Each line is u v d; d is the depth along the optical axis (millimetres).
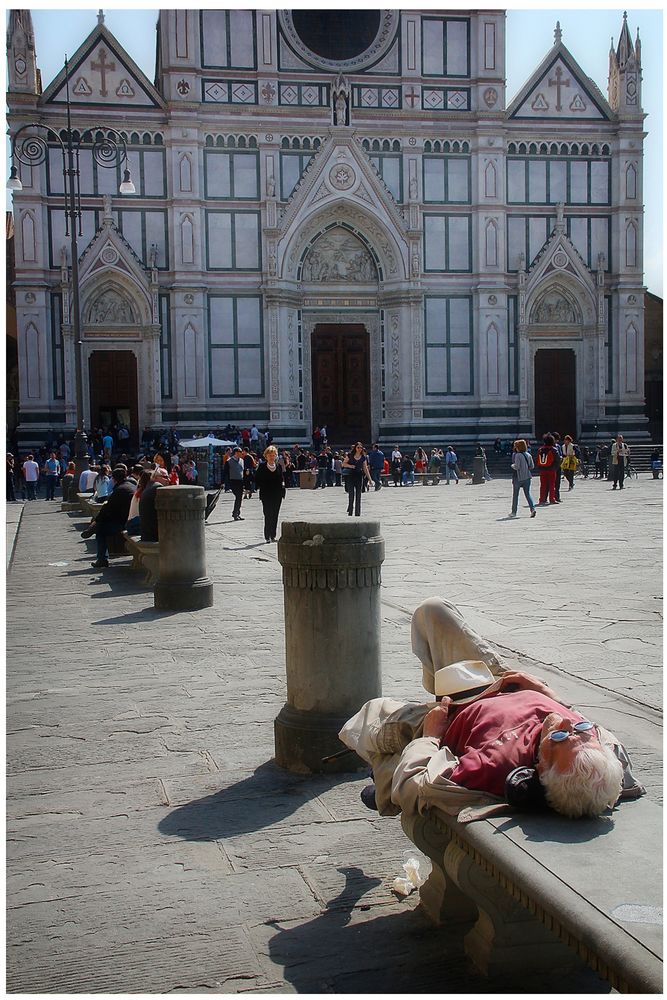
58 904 4738
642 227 51531
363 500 33625
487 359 50531
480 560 16688
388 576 14898
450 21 49719
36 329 46000
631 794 4082
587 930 3066
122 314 47312
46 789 6246
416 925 4488
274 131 48188
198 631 11148
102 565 17297
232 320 48500
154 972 4145
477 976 4090
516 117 50625
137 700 8250
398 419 50594
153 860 5195
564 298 51812
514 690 4688
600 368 51531
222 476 39594
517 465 25531
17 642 10734
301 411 50406
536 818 3846
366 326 51062
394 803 4672
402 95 49500
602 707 7621
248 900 4746
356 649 6477
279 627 11305
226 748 6988
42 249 46062
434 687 5195
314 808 5871
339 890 4836
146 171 47375
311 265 50281
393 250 49812
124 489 17266
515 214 50938
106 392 47375
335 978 4078
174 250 47344
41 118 45938
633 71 50938
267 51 47906
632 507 27578
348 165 48844
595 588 13445
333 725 6422
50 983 4066
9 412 54000
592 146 51375
